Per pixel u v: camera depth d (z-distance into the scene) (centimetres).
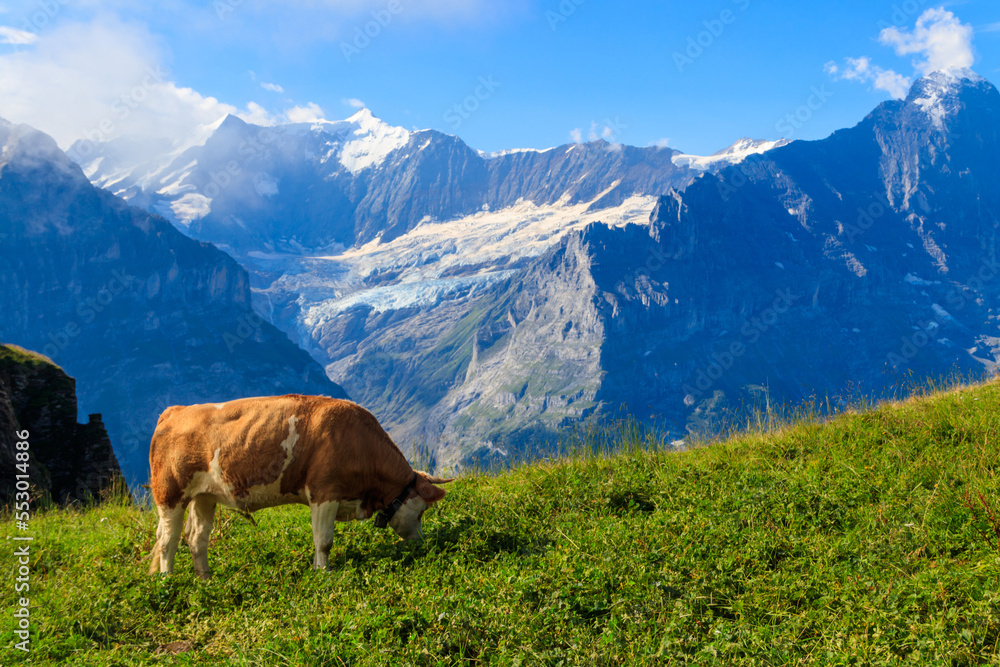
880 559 578
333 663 517
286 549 675
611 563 592
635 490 736
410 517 676
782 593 557
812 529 628
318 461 643
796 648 510
